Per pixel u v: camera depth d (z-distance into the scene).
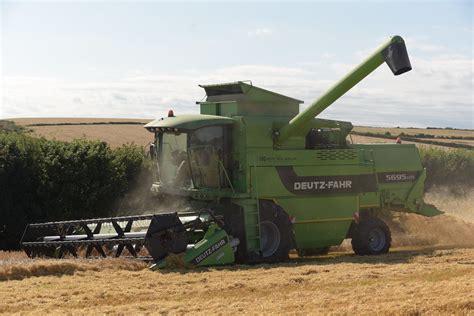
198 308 10.53
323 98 16.45
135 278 13.32
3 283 12.71
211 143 16.81
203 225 15.71
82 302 11.15
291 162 17.38
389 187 19.38
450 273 13.63
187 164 16.66
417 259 16.31
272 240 16.97
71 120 62.09
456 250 18.23
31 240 17.34
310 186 17.66
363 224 18.59
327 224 18.05
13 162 21.34
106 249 16.39
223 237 15.69
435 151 38.94
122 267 14.39
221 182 16.92
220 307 10.60
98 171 22.22
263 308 10.41
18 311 10.51
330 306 10.55
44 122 58.59
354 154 18.55
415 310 9.88
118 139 45.91
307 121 16.88
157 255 14.79
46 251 16.70
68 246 16.08
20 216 21.38
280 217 16.94
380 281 12.84
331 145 18.30
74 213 22.03
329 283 12.75
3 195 21.19
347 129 18.58
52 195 21.83
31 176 21.66
